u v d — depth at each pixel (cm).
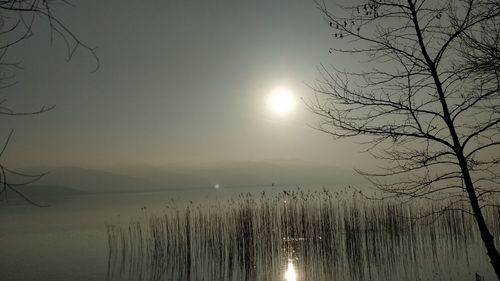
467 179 471
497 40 453
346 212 1827
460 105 480
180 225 1986
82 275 1855
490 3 454
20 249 2712
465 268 1535
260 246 1859
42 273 1930
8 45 286
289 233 1878
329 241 1834
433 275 1477
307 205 1986
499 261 449
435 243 1728
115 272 1866
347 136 513
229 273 1731
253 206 1997
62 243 2944
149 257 2084
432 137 487
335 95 516
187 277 1692
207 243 1964
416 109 492
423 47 489
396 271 1547
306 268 1706
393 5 497
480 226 462
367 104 503
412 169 502
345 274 1578
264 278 1609
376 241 1764
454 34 472
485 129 471
